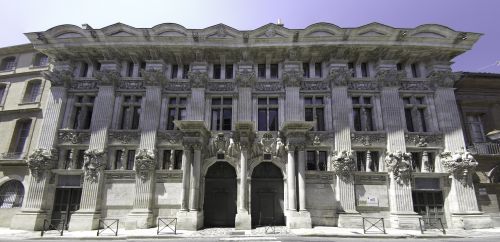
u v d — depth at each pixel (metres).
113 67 21.80
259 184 20.27
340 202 19.05
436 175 19.78
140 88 21.83
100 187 19.69
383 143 20.39
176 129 21.22
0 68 25.92
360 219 18.64
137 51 22.12
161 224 18.98
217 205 20.05
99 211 19.41
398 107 20.81
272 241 13.41
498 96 22.95
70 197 20.17
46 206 19.78
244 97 21.23
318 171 19.78
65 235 16.14
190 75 21.55
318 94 21.45
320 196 19.44
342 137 20.22
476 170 21.02
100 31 21.42
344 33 21.25
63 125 21.39
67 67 22.17
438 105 21.17
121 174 20.06
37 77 24.77
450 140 20.38
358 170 20.44
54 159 20.41
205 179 20.38
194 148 18.95
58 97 21.61
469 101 22.61
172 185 19.78
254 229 17.91
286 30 21.56
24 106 24.03
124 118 21.84
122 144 20.64
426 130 21.19
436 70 21.56
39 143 20.56
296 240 13.74
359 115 21.55
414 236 15.19
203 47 21.61
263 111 21.62
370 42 21.25
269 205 19.94
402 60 22.56
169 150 20.84
